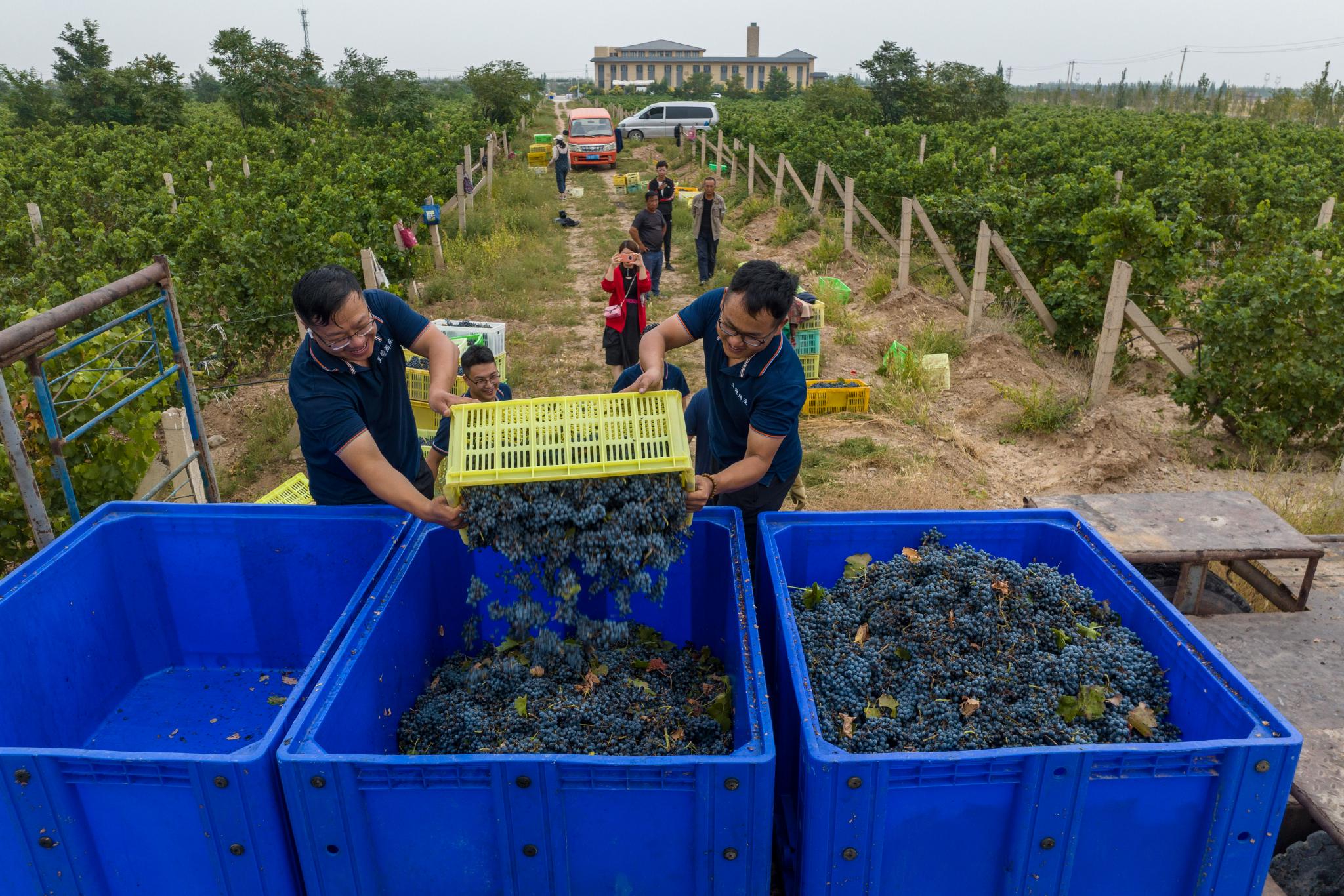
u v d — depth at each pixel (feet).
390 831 7.39
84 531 11.19
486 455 9.46
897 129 94.32
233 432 27.58
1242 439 25.67
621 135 116.57
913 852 7.49
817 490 22.24
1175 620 9.22
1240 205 47.19
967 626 9.66
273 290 31.68
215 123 125.08
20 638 9.91
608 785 7.16
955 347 33.22
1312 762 10.67
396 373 12.10
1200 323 25.71
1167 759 7.20
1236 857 7.51
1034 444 25.98
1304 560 15.70
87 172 68.44
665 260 49.88
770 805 7.22
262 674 12.37
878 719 8.62
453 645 11.87
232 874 7.54
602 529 9.43
